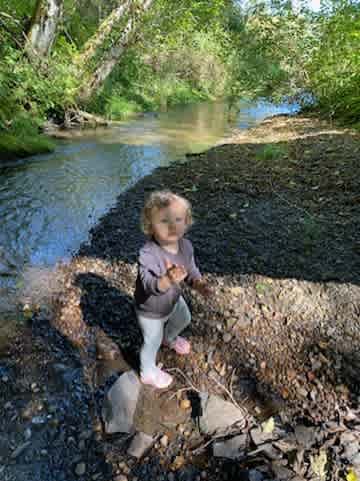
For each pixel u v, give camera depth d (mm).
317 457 1556
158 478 1587
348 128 7629
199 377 2066
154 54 14070
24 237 3570
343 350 2156
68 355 2211
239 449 1659
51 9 8008
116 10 9680
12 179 5066
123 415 1827
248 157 5988
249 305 2527
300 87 11062
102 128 8977
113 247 3379
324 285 2684
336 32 9945
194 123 10312
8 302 2645
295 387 1970
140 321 1939
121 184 5035
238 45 12945
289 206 4004
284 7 10805
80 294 2734
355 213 3732
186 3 10648
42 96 7668
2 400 1907
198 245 3266
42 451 1683
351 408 1837
